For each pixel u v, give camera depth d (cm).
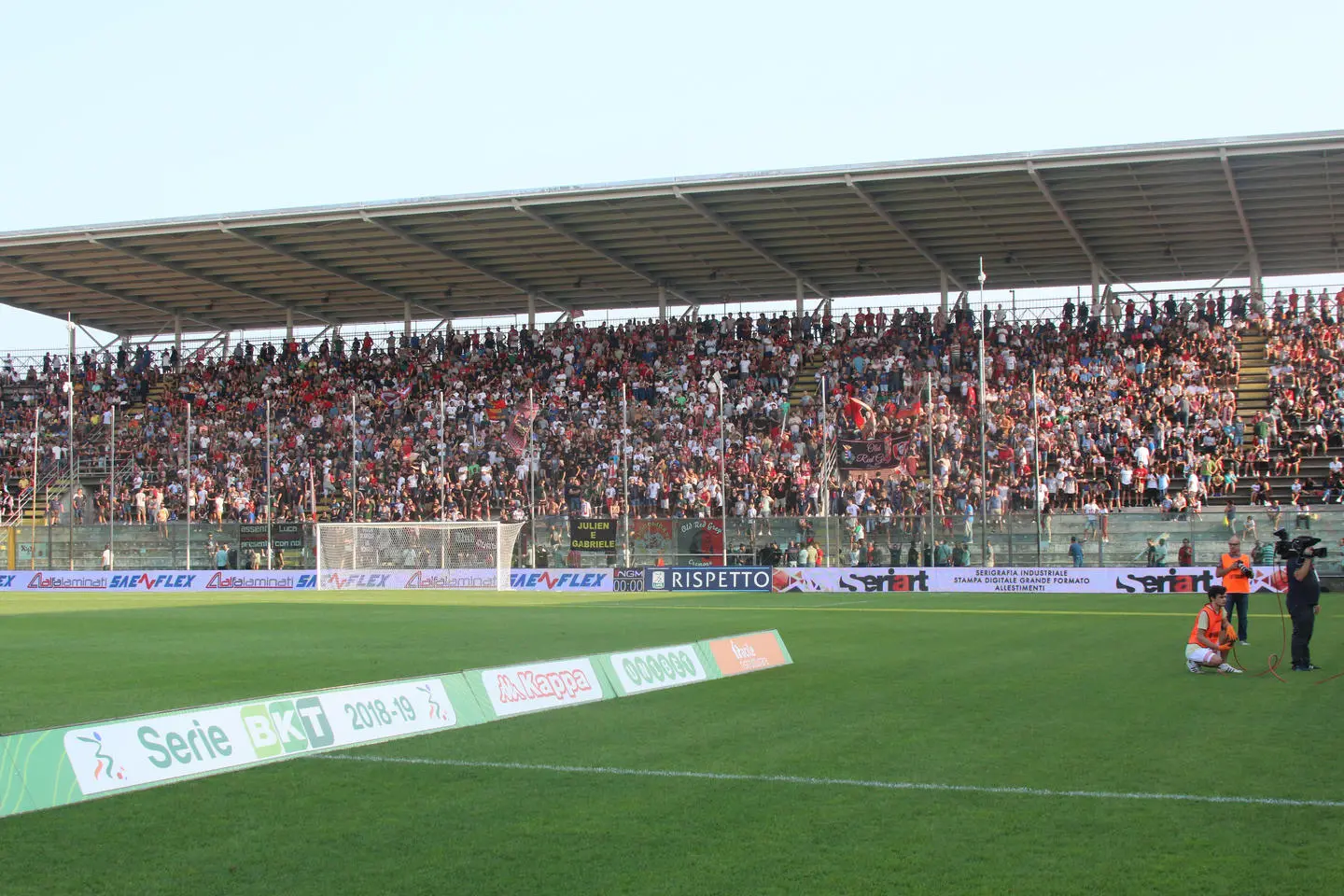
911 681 1762
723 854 871
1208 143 4375
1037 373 5228
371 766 1167
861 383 5462
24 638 2642
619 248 5725
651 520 4691
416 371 6238
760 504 4841
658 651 1734
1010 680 1772
